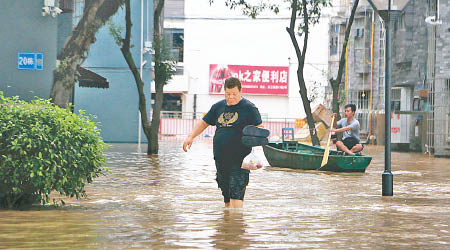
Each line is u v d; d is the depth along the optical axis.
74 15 23.42
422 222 8.36
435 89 33.44
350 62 52.19
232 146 9.16
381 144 47.03
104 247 6.32
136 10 41.41
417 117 39.84
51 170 9.74
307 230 7.50
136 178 16.19
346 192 13.28
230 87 9.12
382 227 7.85
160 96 29.19
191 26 69.00
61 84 21.80
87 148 10.24
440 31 33.62
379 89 49.22
